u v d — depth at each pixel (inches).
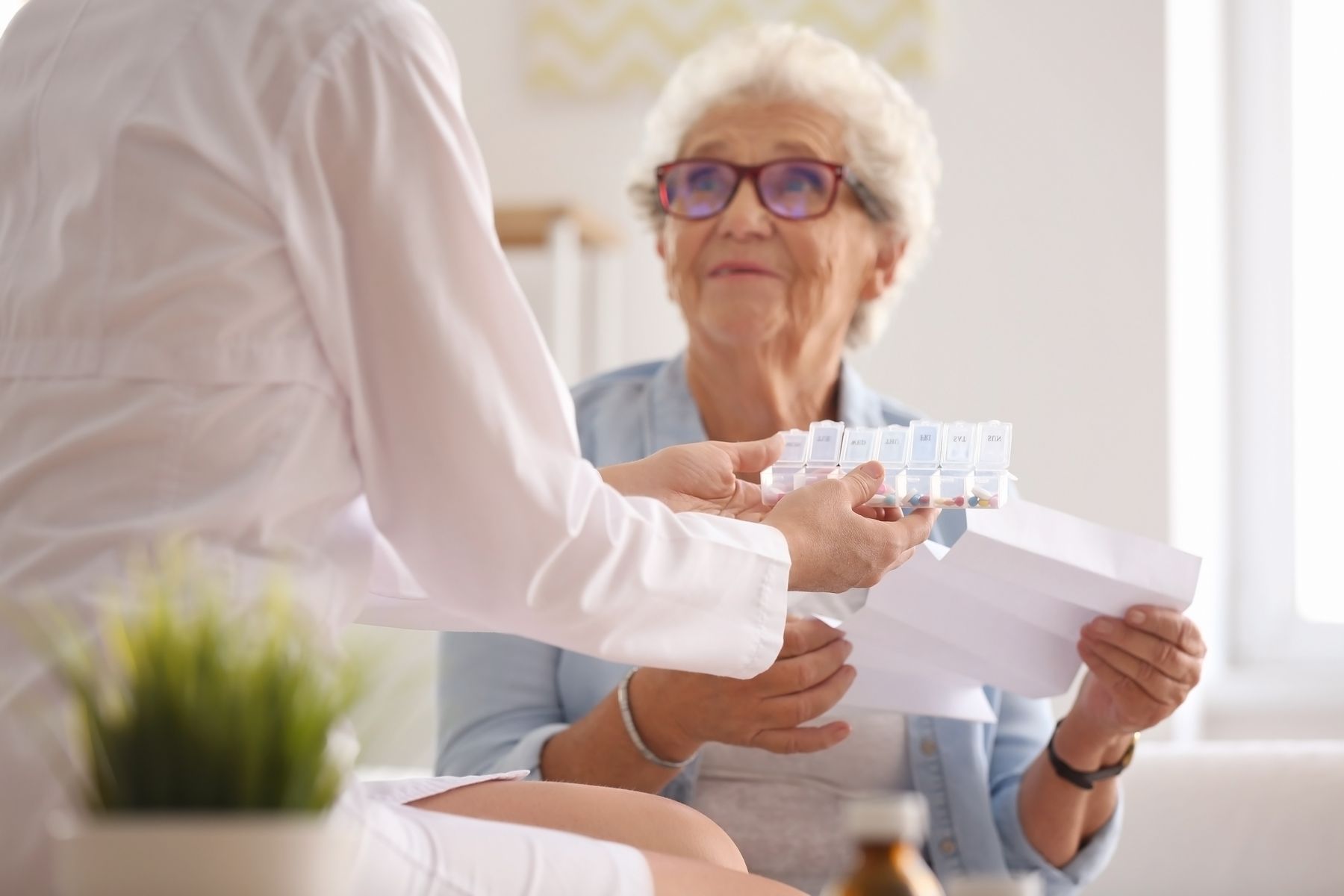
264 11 41.9
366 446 42.2
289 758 29.3
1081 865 78.2
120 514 38.5
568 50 144.9
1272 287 143.0
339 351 41.2
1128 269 131.1
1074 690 110.3
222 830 27.6
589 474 44.0
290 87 41.1
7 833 35.5
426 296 41.6
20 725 35.9
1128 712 70.2
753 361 83.4
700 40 142.3
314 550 40.8
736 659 46.8
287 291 40.5
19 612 37.1
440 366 41.7
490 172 146.6
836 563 53.2
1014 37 135.1
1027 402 132.4
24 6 45.8
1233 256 144.3
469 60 147.5
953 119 135.8
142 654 29.3
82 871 27.6
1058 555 64.6
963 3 136.4
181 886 27.4
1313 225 142.3
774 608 47.5
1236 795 87.7
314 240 40.7
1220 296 142.9
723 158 86.0
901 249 90.0
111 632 31.2
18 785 35.6
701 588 45.8
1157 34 131.8
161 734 28.6
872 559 54.3
